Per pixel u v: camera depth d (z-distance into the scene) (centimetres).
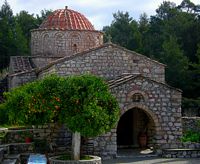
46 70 2705
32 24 6662
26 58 3300
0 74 4866
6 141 2272
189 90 4638
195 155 2286
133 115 2723
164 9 6378
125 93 2270
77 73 2542
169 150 2264
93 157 2050
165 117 2330
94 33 3155
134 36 5553
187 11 6172
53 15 3259
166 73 4650
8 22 6388
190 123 2802
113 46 2625
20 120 1975
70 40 3102
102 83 2016
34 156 1897
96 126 1884
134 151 2464
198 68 4544
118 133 2716
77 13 3278
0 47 5744
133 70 2664
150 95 2312
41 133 2311
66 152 2205
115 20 6856
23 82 2941
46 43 3136
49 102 1922
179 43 5141
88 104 1906
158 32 5934
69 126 1895
